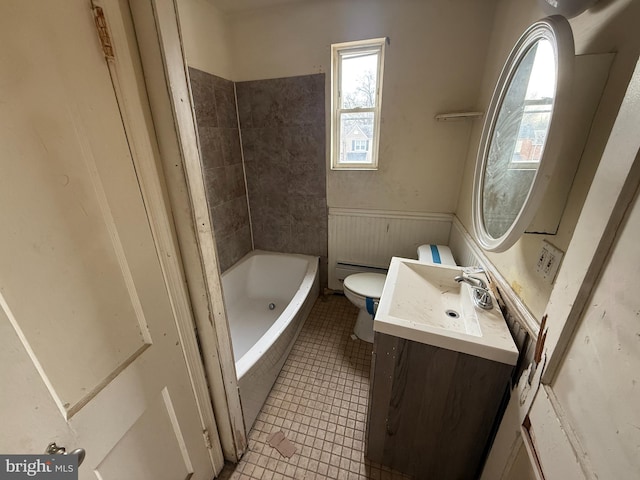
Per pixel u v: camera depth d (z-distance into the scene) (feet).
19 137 1.54
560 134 2.19
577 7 2.29
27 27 1.52
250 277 8.34
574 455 1.65
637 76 1.43
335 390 5.49
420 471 4.06
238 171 7.62
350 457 4.35
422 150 6.45
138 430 2.59
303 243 8.29
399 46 5.81
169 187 2.59
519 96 3.06
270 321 7.39
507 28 4.46
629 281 1.38
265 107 7.05
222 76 6.58
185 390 3.19
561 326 1.94
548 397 2.05
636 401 1.26
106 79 1.97
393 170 6.81
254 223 8.44
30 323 1.65
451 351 3.08
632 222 1.41
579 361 1.75
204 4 5.81
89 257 1.97
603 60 2.11
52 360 1.78
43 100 1.62
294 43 6.34
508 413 2.96
